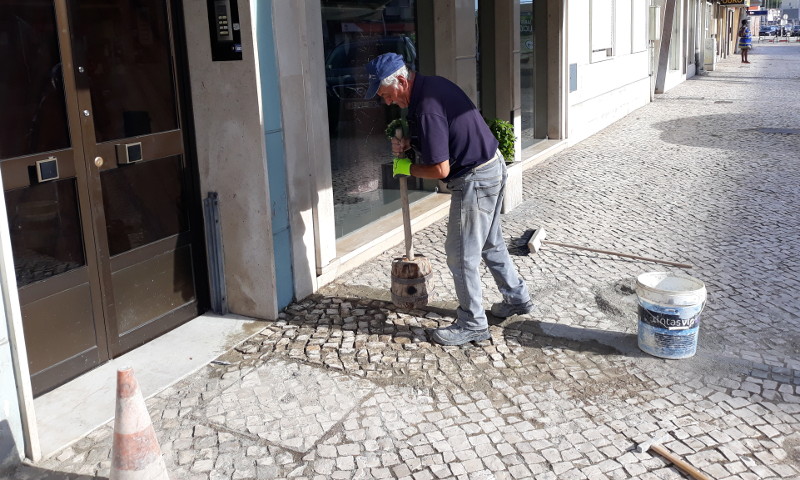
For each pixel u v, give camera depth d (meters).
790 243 6.11
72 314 3.89
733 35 43.50
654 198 7.76
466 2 7.21
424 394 3.75
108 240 4.08
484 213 4.12
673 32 21.06
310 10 4.89
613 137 12.05
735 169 9.09
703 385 3.78
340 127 6.11
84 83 3.84
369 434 3.40
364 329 4.53
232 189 4.56
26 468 3.18
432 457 3.22
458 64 7.17
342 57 6.09
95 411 3.63
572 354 4.16
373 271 5.60
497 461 3.18
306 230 4.98
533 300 4.96
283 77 4.57
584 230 6.62
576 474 3.08
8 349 3.09
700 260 5.73
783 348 4.20
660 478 3.04
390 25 6.71
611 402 3.64
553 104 10.72
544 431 3.40
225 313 4.81
